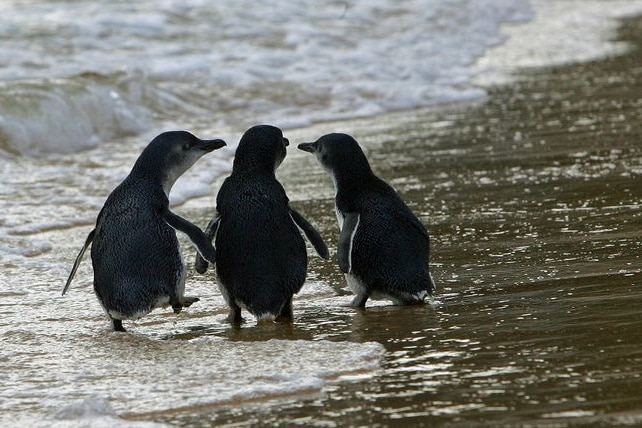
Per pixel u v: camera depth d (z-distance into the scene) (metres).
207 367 9.30
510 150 18.58
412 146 19.53
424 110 23.72
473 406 8.06
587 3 42.06
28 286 12.48
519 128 20.59
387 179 16.89
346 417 8.01
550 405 7.97
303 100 24.44
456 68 28.41
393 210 11.36
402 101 24.53
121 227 10.55
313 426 7.86
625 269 11.60
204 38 28.92
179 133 11.28
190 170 18.58
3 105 20.20
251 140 11.21
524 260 12.30
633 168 16.52
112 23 29.16
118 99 22.12
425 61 28.84
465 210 14.73
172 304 10.51
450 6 36.47
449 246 13.10
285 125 22.28
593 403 7.96
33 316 11.38
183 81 25.12
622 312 10.13
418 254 11.24
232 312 10.98
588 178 16.06
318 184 17.25
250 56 27.47
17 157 19.34
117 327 10.76
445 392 8.41
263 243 10.74
